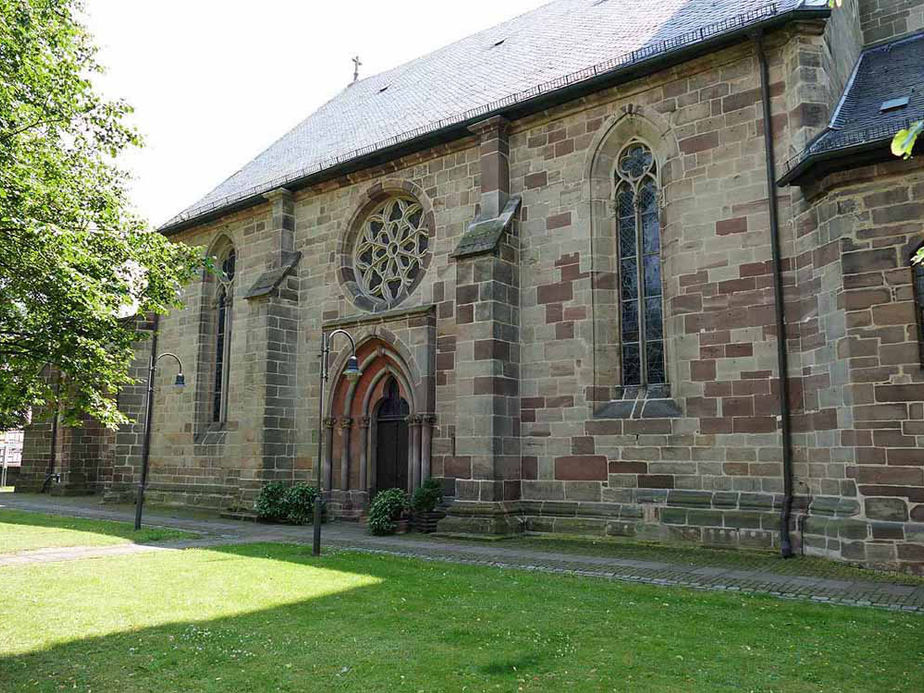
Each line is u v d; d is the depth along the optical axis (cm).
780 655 712
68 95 1387
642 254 1630
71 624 836
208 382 2614
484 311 1664
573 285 1670
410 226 2053
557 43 2112
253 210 2473
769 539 1331
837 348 1254
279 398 2167
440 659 703
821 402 1295
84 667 683
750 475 1388
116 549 1483
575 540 1544
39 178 1279
